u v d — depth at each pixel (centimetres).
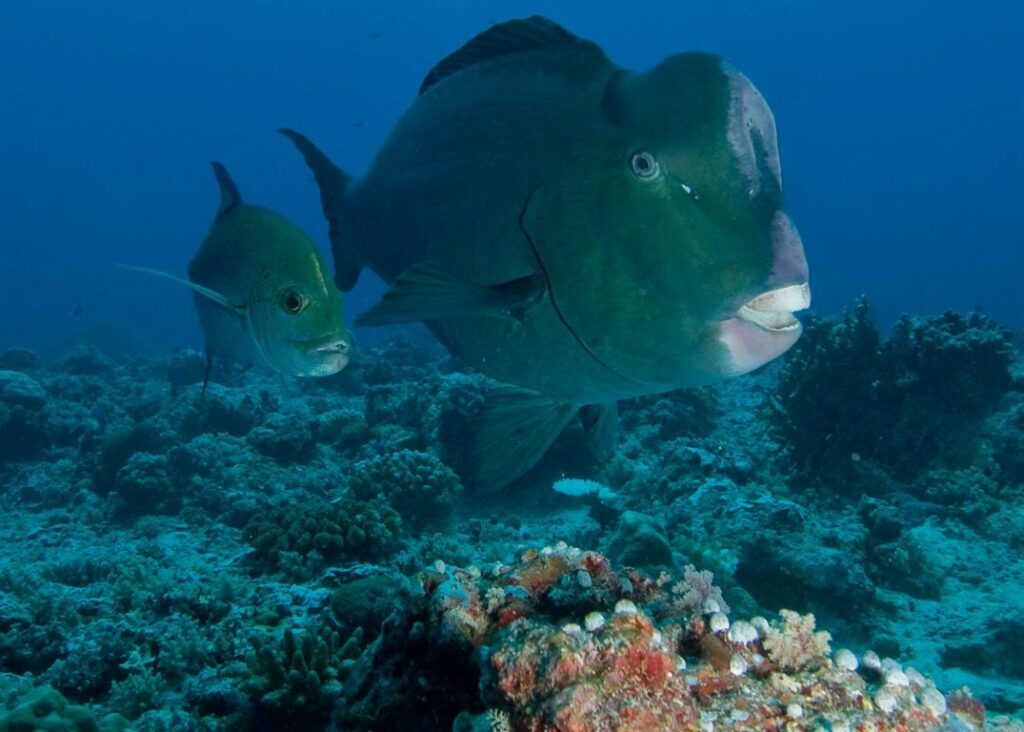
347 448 1023
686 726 184
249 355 386
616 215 249
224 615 509
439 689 252
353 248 396
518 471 372
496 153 296
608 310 260
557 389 312
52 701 350
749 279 228
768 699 203
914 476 881
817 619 636
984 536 780
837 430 895
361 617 476
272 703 387
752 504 730
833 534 708
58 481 1005
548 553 278
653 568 562
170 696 424
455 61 339
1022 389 912
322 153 416
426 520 774
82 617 520
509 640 199
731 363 250
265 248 357
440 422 905
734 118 234
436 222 322
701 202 234
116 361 2494
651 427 1013
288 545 615
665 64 253
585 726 175
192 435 1083
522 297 275
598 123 265
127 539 791
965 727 207
